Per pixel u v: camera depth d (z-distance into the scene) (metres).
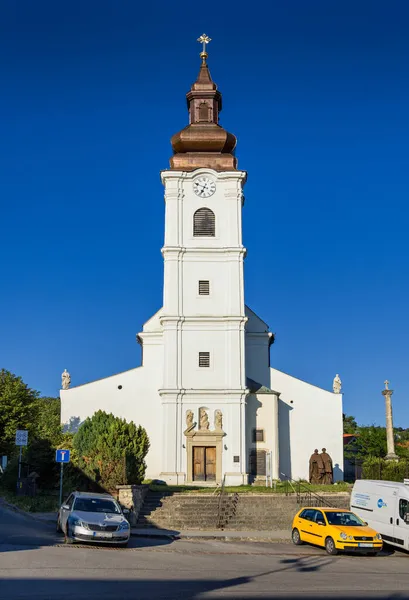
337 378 62.19
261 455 57.41
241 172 59.59
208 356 57.25
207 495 44.78
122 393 60.62
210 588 20.75
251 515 42.06
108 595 18.84
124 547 29.78
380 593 20.91
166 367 56.88
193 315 57.66
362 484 37.34
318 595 20.08
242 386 56.47
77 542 29.62
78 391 60.66
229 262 58.56
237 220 59.22
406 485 34.16
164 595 19.25
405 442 88.50
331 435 61.00
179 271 58.53
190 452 55.44
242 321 57.41
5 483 46.44
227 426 56.06
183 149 61.56
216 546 32.72
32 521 36.34
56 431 73.88
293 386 61.81
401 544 32.91
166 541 33.91
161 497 44.12
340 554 31.64
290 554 30.98
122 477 42.69
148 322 62.19
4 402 63.53
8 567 22.45
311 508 34.59
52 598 18.09
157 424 59.97
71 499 31.61
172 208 59.44
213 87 62.50
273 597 19.50
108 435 44.84
